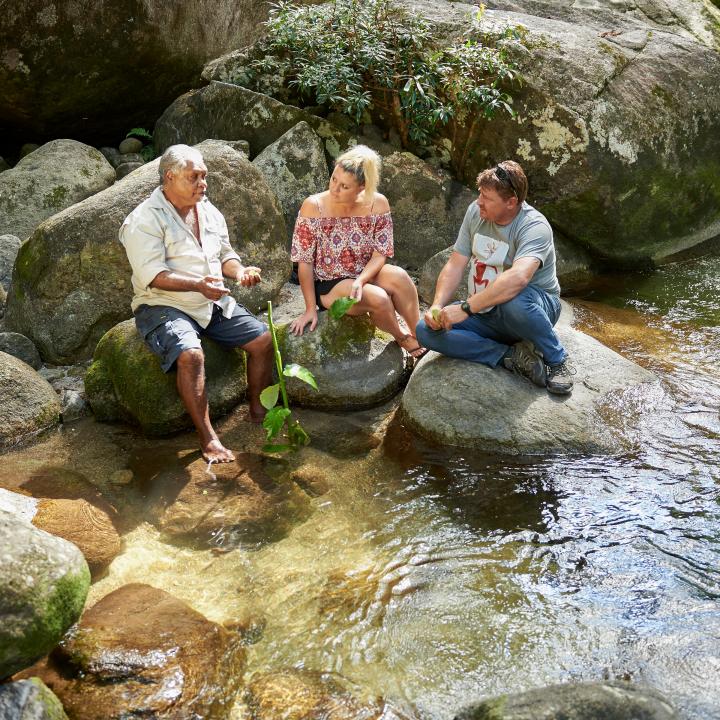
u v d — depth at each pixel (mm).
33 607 2844
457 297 5945
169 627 3145
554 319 4699
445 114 6559
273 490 4090
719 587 3371
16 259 5465
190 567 3600
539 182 6641
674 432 4461
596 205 6594
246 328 4730
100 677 2926
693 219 7102
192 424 4719
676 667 2955
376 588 3453
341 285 4980
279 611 3342
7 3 6297
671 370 5105
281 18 6848
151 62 7098
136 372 4602
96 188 6680
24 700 2691
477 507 3979
